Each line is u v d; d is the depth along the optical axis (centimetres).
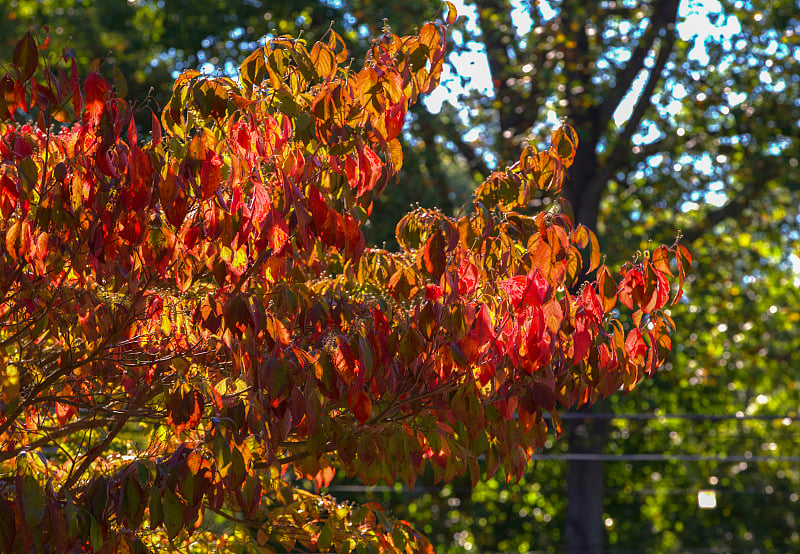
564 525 2011
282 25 1598
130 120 308
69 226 319
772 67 1542
